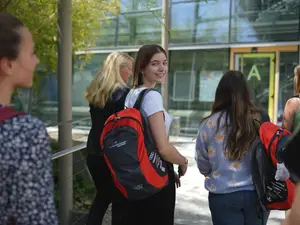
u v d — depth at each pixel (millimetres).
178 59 10203
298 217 1080
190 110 10148
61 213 3408
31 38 1214
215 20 9750
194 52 10023
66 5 3539
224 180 2285
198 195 5230
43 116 6039
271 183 2148
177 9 10023
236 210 2271
